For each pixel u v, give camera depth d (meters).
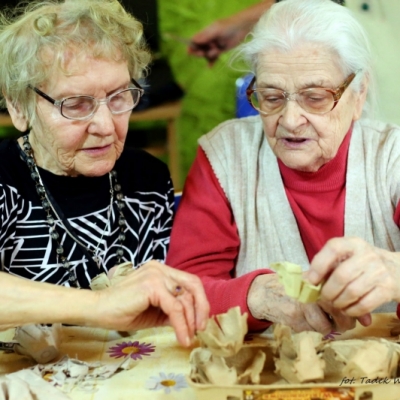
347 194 1.42
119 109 1.33
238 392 0.91
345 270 1.01
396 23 2.27
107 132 1.30
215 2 2.76
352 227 1.42
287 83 1.26
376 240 1.44
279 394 0.91
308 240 1.45
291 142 1.33
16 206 1.40
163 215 1.56
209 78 2.86
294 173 1.42
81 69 1.24
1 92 1.40
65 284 1.44
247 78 1.63
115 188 1.49
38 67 1.25
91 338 1.23
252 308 1.21
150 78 2.83
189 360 1.09
